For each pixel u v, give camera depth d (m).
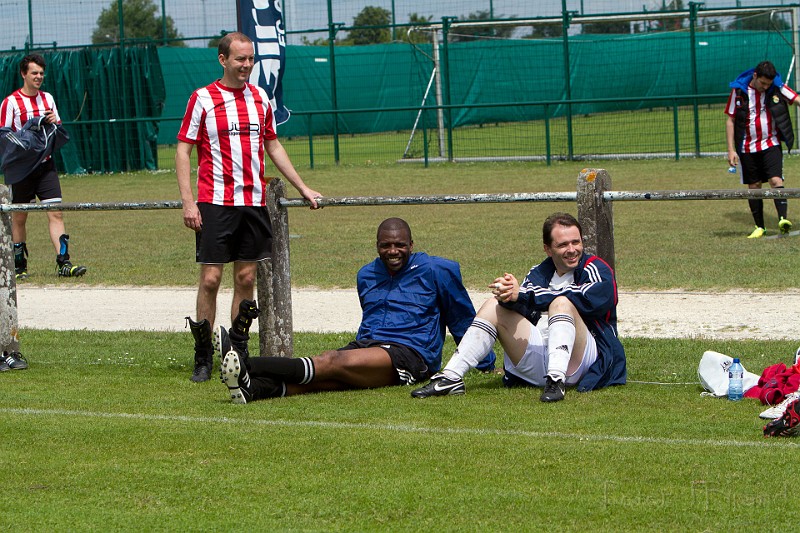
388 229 20.53
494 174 73.50
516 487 13.79
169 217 56.56
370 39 117.25
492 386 20.00
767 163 41.22
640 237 42.59
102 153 88.19
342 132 106.56
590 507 12.99
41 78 37.91
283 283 21.84
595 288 18.92
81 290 34.88
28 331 27.50
